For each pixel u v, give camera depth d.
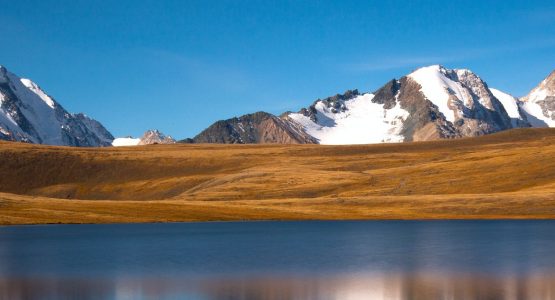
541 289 47.91
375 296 45.59
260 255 72.56
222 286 50.16
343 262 65.38
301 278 54.19
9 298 45.38
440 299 44.25
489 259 67.12
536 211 160.75
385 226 128.12
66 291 48.19
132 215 152.88
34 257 71.62
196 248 82.31
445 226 125.88
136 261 67.06
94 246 85.06
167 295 46.41
